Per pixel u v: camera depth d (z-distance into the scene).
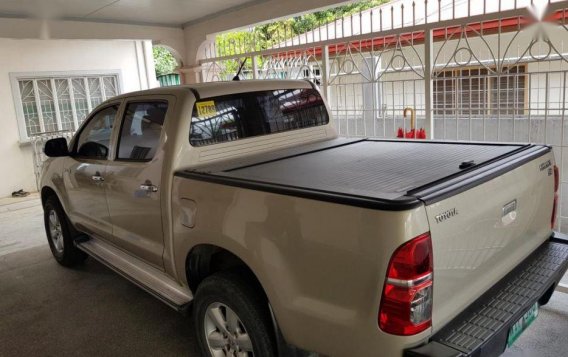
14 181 9.41
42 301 4.23
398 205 1.79
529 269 2.54
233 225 2.40
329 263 1.98
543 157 2.71
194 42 7.82
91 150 4.01
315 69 6.75
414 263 1.80
